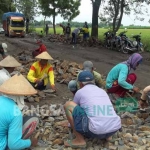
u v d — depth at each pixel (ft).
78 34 78.79
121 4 81.00
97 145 14.61
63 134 15.75
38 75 23.11
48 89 24.20
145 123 17.58
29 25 154.51
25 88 12.42
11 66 18.21
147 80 31.99
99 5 85.87
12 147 12.39
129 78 20.57
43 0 122.52
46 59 22.21
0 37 107.55
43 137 15.37
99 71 36.55
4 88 12.34
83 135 14.49
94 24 86.79
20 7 146.20
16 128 12.28
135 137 15.30
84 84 14.79
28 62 33.78
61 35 95.30
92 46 71.51
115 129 13.91
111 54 56.03
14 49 57.26
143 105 18.51
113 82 20.53
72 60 45.75
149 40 85.46
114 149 14.15
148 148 14.33
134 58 19.92
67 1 123.44
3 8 136.56
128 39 59.06
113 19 82.84
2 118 12.16
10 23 107.45
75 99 14.55
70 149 14.25
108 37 67.31
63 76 28.40
